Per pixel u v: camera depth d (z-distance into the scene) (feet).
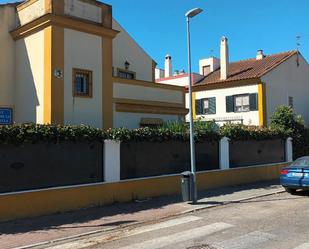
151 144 46.01
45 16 50.31
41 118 51.72
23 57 55.36
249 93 95.91
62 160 37.65
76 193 38.19
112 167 41.65
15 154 34.32
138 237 27.81
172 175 47.52
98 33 55.93
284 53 107.34
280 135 66.23
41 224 32.45
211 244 25.00
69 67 52.19
